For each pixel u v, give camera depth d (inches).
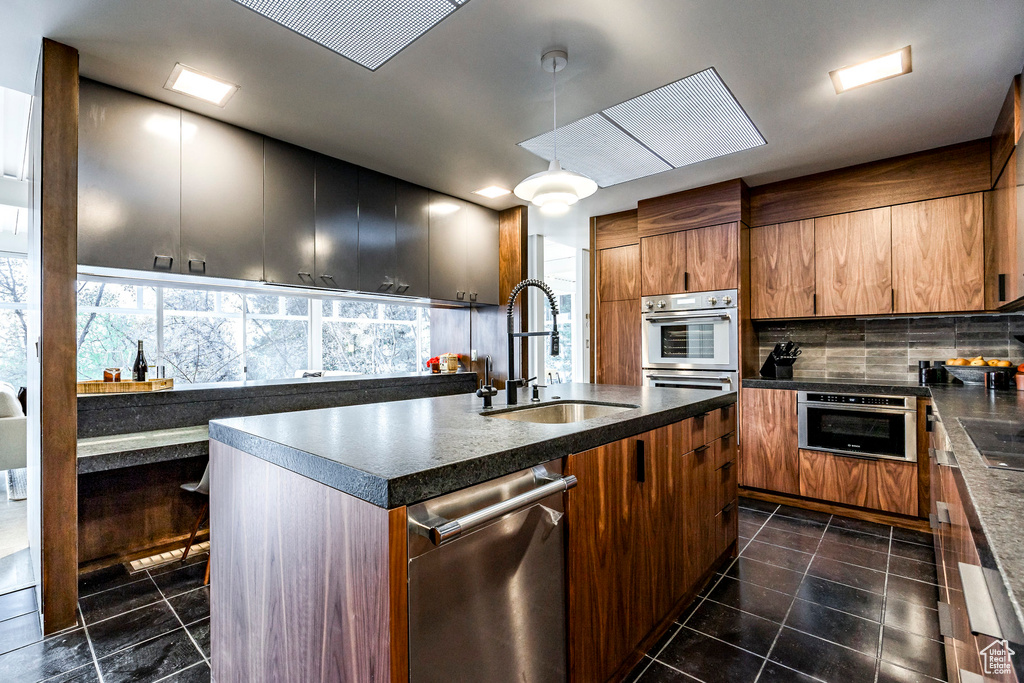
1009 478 39.3
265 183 112.9
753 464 140.1
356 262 131.0
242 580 55.5
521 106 100.6
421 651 38.7
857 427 124.3
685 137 115.3
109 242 89.7
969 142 117.0
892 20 74.1
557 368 259.9
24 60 82.9
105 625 76.8
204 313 225.3
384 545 36.8
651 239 160.9
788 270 142.5
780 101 98.5
